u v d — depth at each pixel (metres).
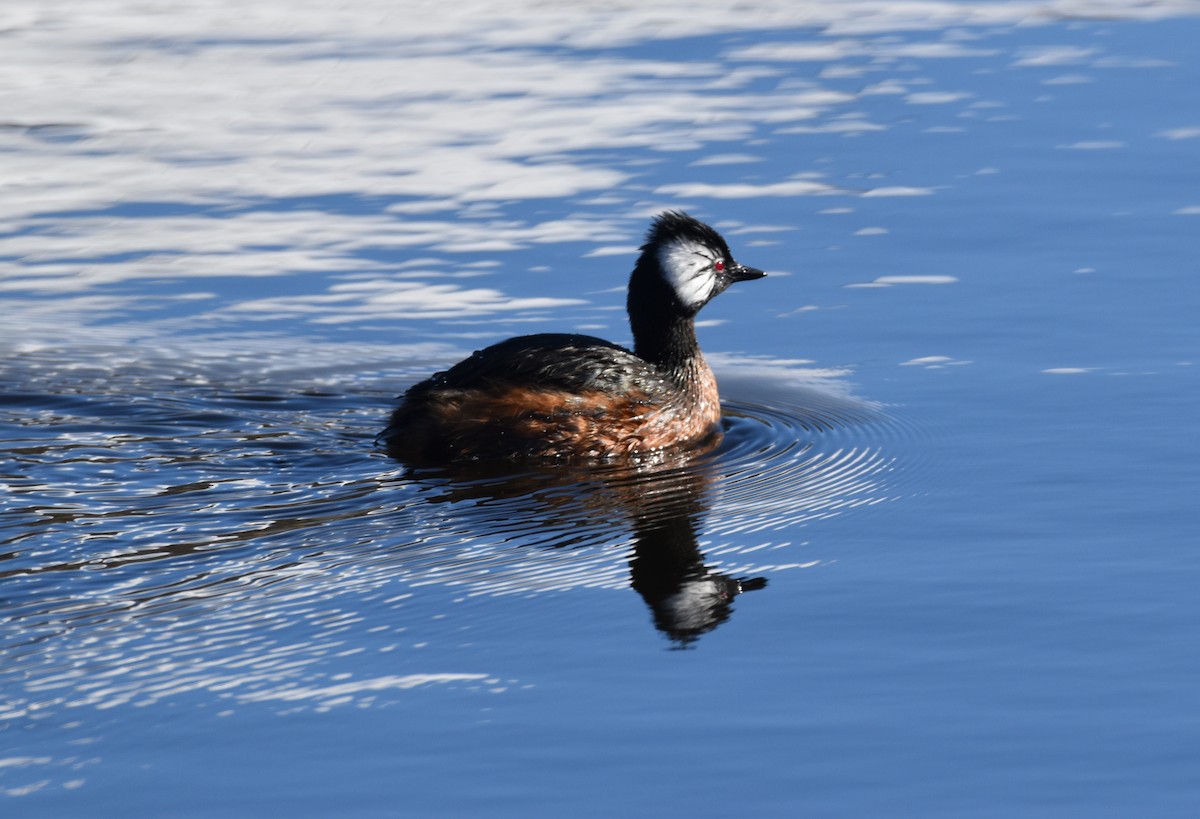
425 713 8.96
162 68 29.97
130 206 21.97
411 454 13.76
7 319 17.62
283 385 15.63
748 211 21.27
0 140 25.20
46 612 10.22
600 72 29.56
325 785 8.20
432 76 29.28
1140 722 8.83
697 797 8.10
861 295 18.20
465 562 11.27
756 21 34.16
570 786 8.20
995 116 25.77
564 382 14.09
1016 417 14.53
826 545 11.70
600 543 11.73
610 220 20.98
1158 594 10.59
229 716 8.88
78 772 8.30
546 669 9.55
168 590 10.62
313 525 11.95
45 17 34.47
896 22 33.84
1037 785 8.20
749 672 9.50
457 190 22.44
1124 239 19.62
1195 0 35.09
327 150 24.55
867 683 9.35
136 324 17.52
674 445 14.42
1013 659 9.66
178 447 13.73
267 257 19.81
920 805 8.03
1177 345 16.19
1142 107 25.97
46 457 13.35
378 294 18.48
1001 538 11.75
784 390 15.72
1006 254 19.30
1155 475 12.95
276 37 32.59
